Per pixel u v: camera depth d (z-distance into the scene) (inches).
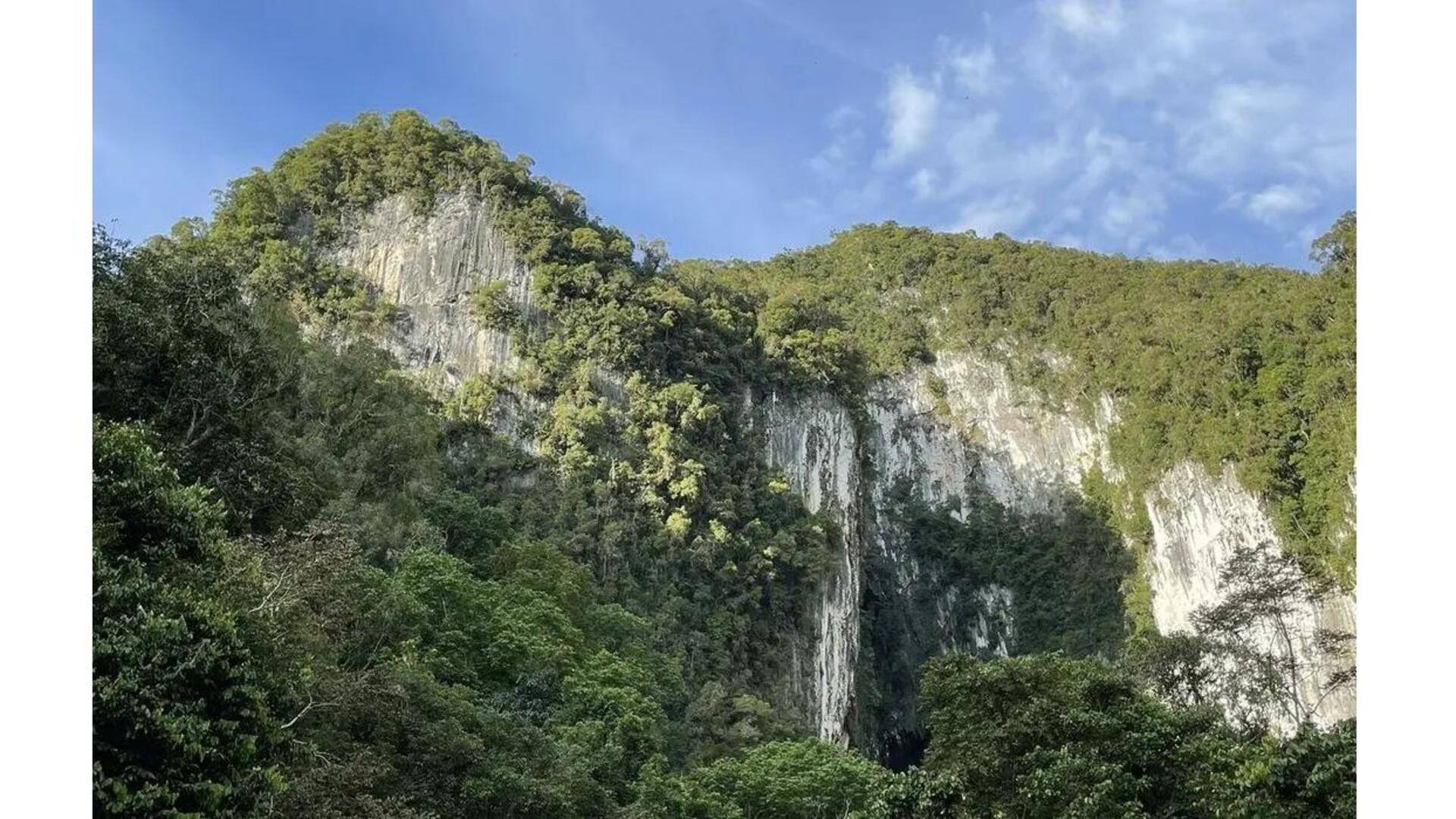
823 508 3459.6
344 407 1883.6
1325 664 2284.7
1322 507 3614.7
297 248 3149.6
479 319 3070.9
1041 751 917.2
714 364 3368.6
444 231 3250.5
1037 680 1014.4
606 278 3260.3
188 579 680.4
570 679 1626.5
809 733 2662.4
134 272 1039.0
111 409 976.3
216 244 2723.9
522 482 2691.9
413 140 3435.0
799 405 3548.2
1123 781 875.4
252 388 1155.3
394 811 919.0
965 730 991.6
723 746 2079.2
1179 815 882.1
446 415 2753.4
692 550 2758.4
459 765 1146.7
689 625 2618.1
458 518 2031.3
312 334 2871.6
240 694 620.7
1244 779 732.0
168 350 1023.0
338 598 1007.6
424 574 1566.2
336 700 930.1
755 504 3129.9
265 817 627.5
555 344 3004.4
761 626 2859.3
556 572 2034.9
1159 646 1462.8
